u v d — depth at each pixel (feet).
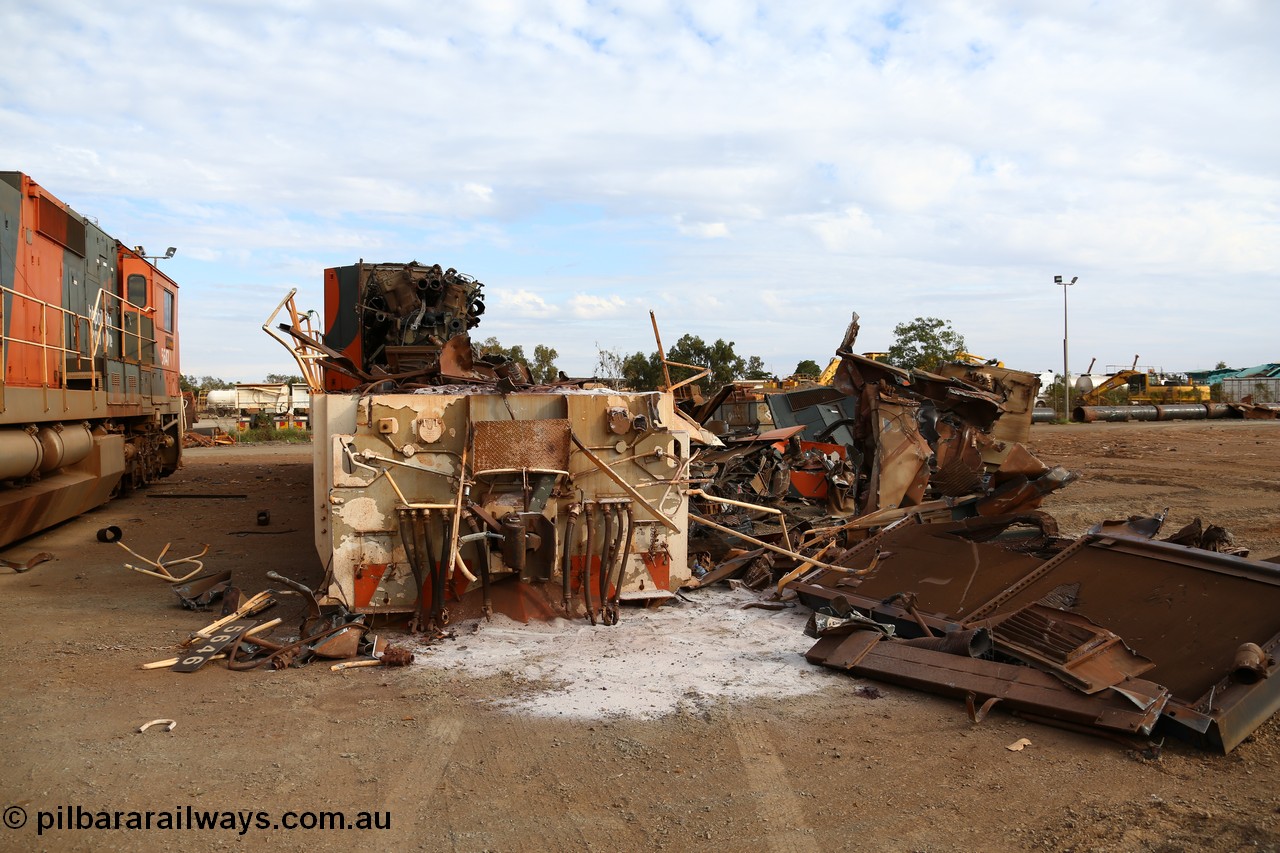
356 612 18.81
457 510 18.72
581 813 10.91
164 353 52.13
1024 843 10.12
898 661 15.85
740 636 19.01
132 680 15.96
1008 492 23.40
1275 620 13.94
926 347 126.62
